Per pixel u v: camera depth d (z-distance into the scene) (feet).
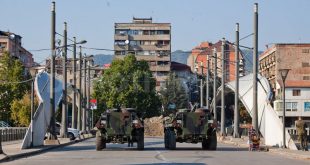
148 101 475.31
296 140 213.46
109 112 167.84
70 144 216.33
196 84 545.85
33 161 118.83
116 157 130.11
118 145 207.41
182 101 526.16
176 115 172.04
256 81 188.85
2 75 372.99
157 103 482.69
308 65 503.61
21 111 359.05
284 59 505.25
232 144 220.43
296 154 136.05
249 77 257.34
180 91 530.27
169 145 169.17
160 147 188.24
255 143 164.25
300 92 481.05
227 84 271.28
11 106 363.35
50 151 161.17
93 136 347.15
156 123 437.99
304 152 145.28
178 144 221.46
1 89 368.68
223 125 274.57
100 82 480.64
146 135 428.56
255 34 189.37
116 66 483.10
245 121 479.00
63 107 250.98
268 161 117.70
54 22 199.62
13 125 367.45
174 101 524.52
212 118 170.50
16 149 157.17
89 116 400.88
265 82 217.15
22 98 371.56
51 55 198.49
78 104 336.08
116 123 166.71
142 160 118.62
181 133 169.68
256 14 189.37
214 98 300.40
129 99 471.21
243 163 110.42
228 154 143.64
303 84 483.10
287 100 481.05
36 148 164.76
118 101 469.98
